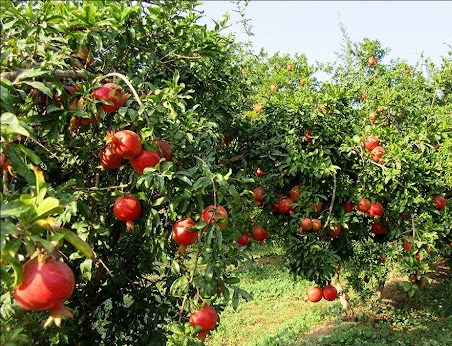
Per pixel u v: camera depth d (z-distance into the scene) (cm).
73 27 249
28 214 133
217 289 255
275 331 859
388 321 853
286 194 493
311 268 442
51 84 211
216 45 344
